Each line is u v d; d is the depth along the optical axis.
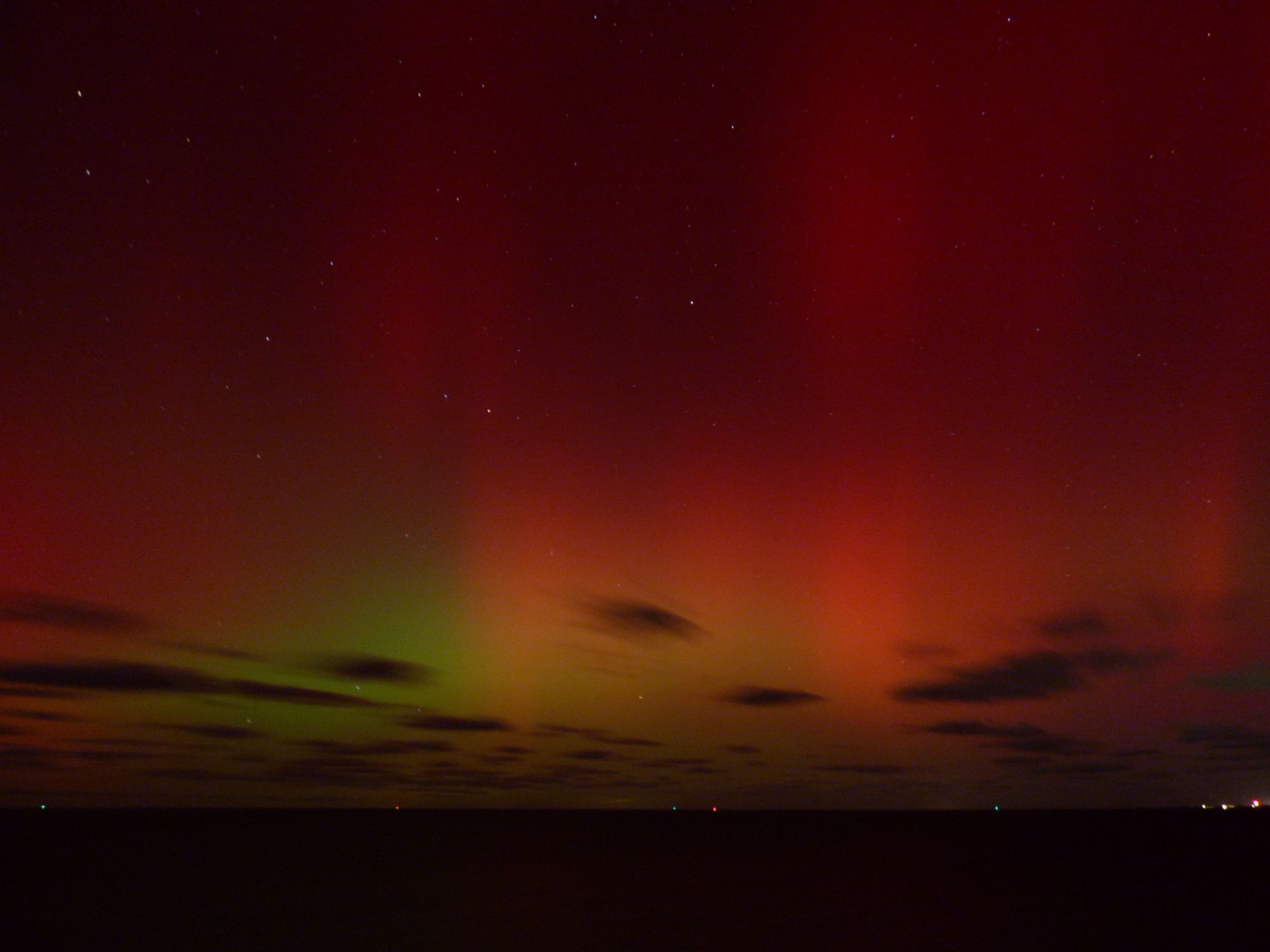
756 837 44.47
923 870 25.77
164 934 14.81
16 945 13.98
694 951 13.23
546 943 13.96
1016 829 49.03
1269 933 14.60
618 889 21.11
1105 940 14.05
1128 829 48.53
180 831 46.88
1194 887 20.77
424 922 16.02
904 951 13.16
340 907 18.00
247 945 13.92
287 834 45.19
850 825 58.59
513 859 30.11
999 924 15.60
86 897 19.55
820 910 17.42
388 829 51.38
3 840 38.19
